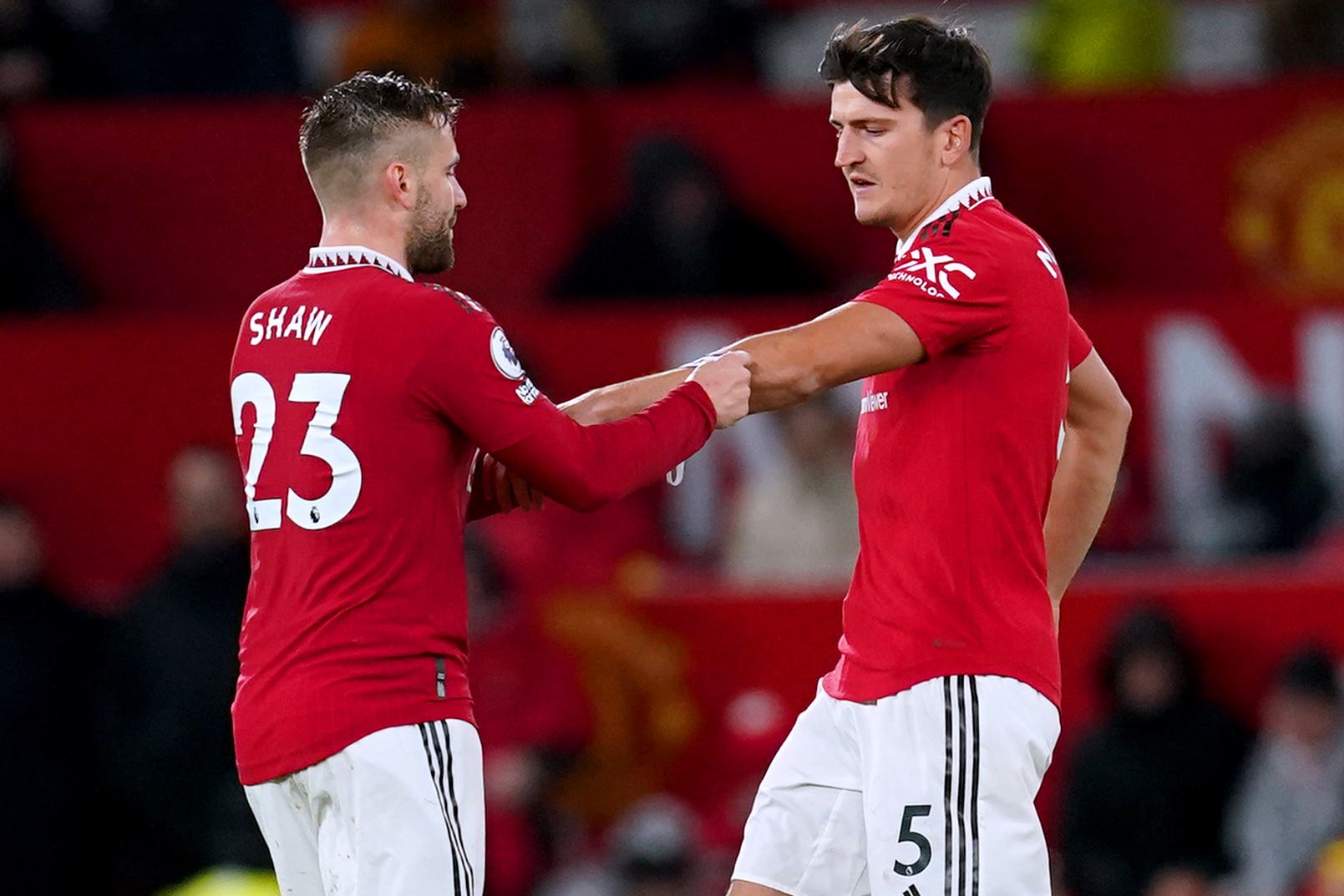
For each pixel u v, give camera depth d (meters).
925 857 14.20
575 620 27.53
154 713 27.31
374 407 14.08
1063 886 26.38
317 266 14.57
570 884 25.70
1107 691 26.94
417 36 37.53
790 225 35.47
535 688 27.47
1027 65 40.47
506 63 38.06
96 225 34.94
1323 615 27.45
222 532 28.08
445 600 14.38
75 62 37.31
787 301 34.00
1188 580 27.72
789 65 42.31
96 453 31.28
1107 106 35.69
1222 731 26.53
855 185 15.04
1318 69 39.09
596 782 27.08
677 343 31.62
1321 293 35.50
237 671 27.50
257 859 26.72
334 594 14.07
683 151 34.16
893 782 14.34
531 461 14.23
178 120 34.94
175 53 37.72
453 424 14.35
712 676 27.39
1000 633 14.45
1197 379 32.12
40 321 31.97
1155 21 39.84
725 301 34.19
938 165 14.90
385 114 14.55
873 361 14.38
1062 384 14.92
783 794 15.21
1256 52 42.06
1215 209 35.69
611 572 29.02
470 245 35.12
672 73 39.28
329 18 42.94
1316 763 26.17
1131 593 27.64
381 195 14.55
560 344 31.55
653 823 24.47
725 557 30.38
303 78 38.97
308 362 14.25
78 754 27.92
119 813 27.88
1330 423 32.12
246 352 14.66
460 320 14.22
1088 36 39.66
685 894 24.28
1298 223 35.50
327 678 14.00
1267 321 32.19
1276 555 30.92
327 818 14.24
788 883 15.03
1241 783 26.38
